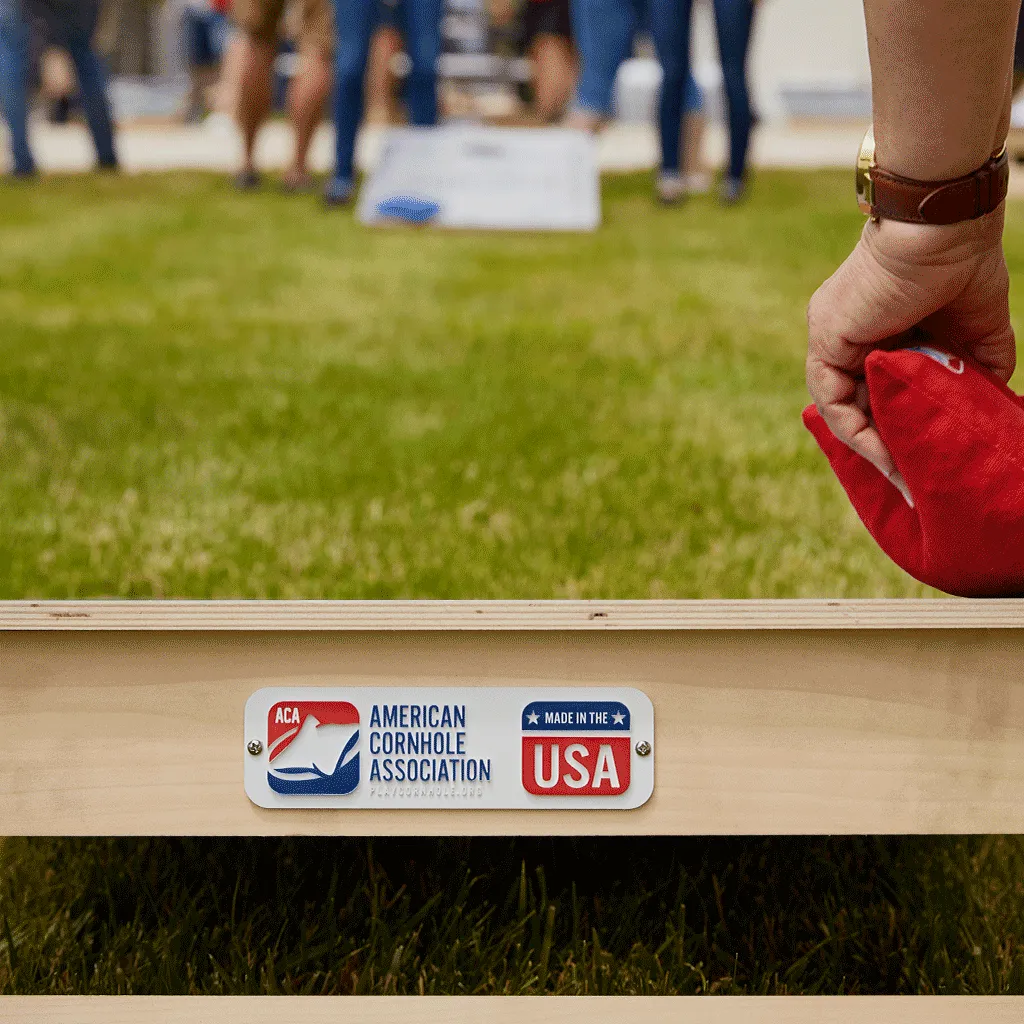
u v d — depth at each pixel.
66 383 2.96
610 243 4.74
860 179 0.93
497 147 5.46
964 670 0.95
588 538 2.09
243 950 1.22
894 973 1.21
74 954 1.21
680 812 0.97
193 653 0.95
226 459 2.49
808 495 2.31
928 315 0.99
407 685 0.96
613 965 1.19
